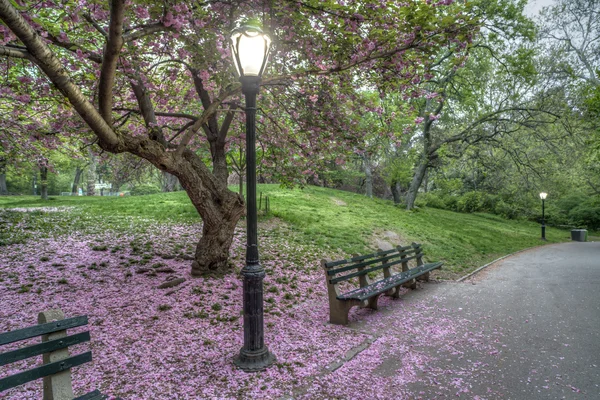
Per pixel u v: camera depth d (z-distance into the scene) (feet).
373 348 14.79
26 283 20.77
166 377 11.93
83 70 19.81
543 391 11.27
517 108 71.51
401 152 85.35
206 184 24.17
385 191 132.26
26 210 46.50
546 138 70.95
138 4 14.40
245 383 11.70
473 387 11.56
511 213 109.50
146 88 22.95
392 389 11.45
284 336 15.90
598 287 26.32
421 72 21.45
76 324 8.50
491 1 56.54
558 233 96.22
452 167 85.87
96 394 8.47
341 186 126.41
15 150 28.78
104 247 29.81
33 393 10.81
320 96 25.66
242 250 32.86
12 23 9.77
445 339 15.87
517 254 51.72
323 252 36.70
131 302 19.02
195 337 15.38
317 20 19.57
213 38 16.46
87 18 14.10
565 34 74.13
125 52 17.08
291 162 33.81
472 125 76.74
